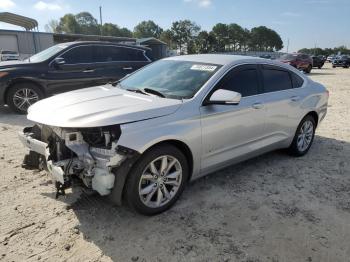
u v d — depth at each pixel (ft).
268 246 10.80
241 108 14.35
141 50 33.32
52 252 10.21
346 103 37.86
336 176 16.44
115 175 11.03
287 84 17.47
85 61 30.07
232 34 400.26
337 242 11.12
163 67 15.99
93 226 11.53
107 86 15.90
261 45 431.02
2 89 27.43
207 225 11.84
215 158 13.88
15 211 12.26
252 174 16.29
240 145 14.84
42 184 14.43
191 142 12.56
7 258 9.89
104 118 10.88
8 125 24.44
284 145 17.79
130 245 10.64
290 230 11.70
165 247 10.61
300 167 17.42
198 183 15.06
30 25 99.76
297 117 17.75
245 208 13.06
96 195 13.48
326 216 12.71
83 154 11.13
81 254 10.16
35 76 28.02
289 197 14.10
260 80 15.83
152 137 11.28
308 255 10.44
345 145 21.42
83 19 337.31
